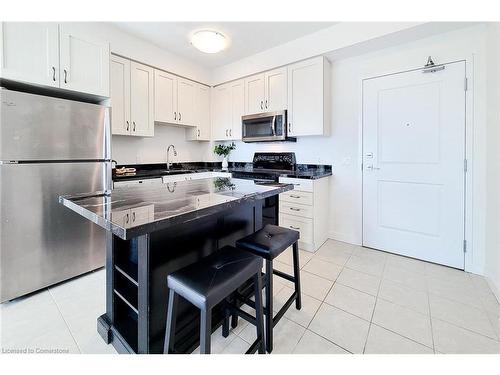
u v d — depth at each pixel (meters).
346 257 2.67
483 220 2.24
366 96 2.86
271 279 1.40
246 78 3.69
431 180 2.50
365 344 1.44
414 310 1.75
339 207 3.18
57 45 2.08
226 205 1.25
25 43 1.92
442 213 2.46
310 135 3.11
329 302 1.86
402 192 2.68
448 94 2.37
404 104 2.62
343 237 3.16
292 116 3.19
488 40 2.13
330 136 3.19
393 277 2.23
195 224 1.47
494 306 1.79
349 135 3.04
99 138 2.29
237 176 3.48
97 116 2.27
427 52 2.46
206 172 3.73
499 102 1.92
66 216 2.12
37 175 1.95
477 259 2.29
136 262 1.41
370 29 2.50
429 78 2.46
